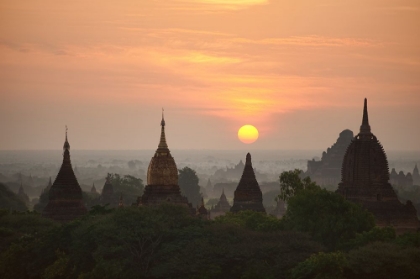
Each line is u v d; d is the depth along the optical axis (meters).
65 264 182.75
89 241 185.38
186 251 179.50
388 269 165.88
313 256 169.25
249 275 168.62
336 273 163.88
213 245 182.62
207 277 170.38
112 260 178.88
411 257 168.50
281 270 171.62
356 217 195.12
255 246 179.62
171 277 174.12
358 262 166.62
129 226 185.00
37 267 189.75
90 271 181.88
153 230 184.12
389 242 180.88
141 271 179.88
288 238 185.38
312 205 197.12
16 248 193.75
